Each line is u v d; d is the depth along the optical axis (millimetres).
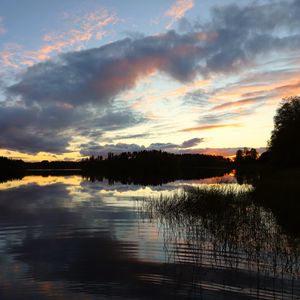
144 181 65875
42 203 27969
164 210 22438
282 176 55000
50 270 10781
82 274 10336
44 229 16938
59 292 9109
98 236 15336
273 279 9844
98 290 9242
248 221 18094
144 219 19594
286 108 76938
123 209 23875
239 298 8672
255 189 35812
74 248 13336
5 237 15281
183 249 12953
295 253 11742
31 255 12414
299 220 18375
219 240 14219
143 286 9484
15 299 8750
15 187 49594
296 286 9352
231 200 25500
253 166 155000
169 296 8820
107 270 10680
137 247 13352
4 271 10734
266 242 13836
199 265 11117
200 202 24422
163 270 10672
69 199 31328
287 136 71312
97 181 69375
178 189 42375
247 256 12016
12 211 23203
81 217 20516
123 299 8703
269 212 21234
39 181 70375
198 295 8883
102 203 27766
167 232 15977
